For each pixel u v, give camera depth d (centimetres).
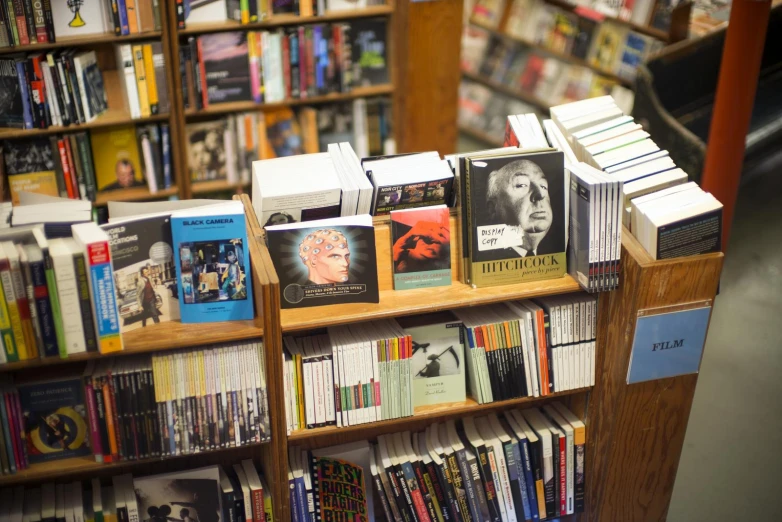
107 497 266
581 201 249
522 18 591
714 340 408
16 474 239
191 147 447
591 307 270
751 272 451
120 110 423
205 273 239
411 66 484
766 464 336
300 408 258
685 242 250
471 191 250
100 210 437
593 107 290
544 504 296
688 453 342
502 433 292
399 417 266
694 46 490
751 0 366
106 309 222
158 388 239
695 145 457
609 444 280
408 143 511
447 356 270
